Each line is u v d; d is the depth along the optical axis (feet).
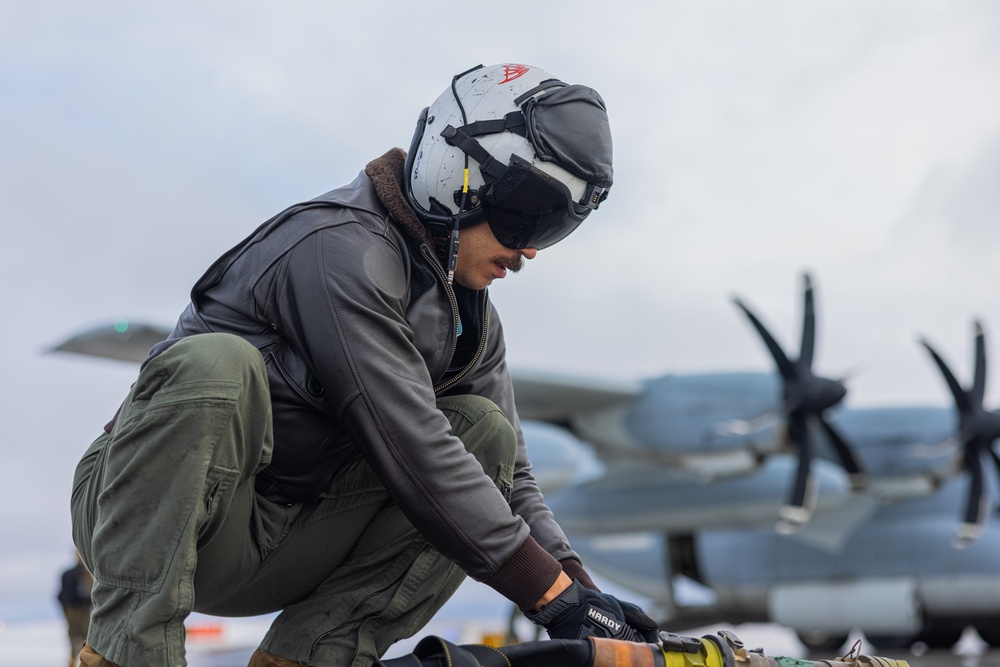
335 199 7.52
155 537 6.42
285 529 7.62
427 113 7.77
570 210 7.52
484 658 6.10
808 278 51.19
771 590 59.00
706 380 53.06
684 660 6.52
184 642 6.52
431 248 7.69
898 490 54.80
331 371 7.00
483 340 8.20
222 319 7.47
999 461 53.06
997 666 41.04
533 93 7.45
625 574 63.62
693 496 56.80
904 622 55.52
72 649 34.99
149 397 6.61
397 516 7.91
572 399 53.93
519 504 8.91
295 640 7.63
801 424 50.37
